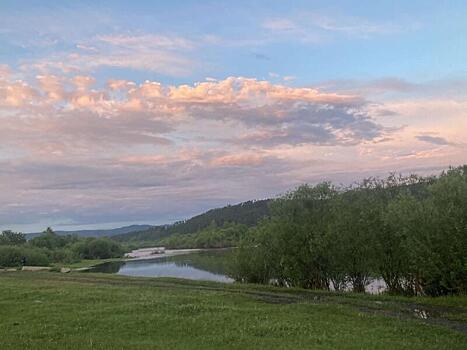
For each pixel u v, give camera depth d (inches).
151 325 677.3
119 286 1275.8
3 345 570.3
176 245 7313.0
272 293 1129.4
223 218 6692.9
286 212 1341.0
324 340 591.2
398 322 722.8
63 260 5044.3
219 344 571.5
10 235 5846.5
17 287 1191.6
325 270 1285.7
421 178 1104.2
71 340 595.2
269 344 569.0
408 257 1048.2
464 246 924.0
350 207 1195.9
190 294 1053.2
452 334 644.7
